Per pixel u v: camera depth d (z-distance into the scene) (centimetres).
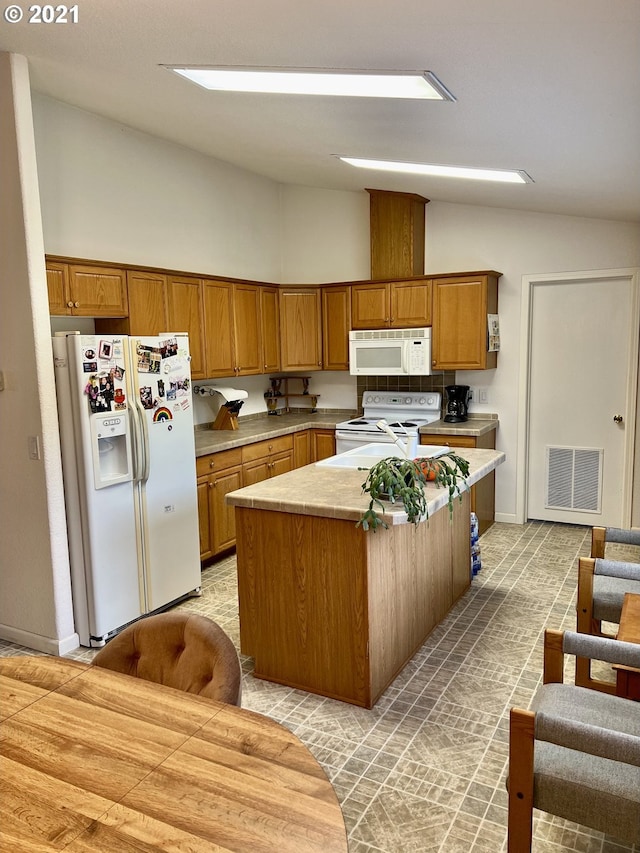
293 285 556
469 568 386
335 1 165
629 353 478
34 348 299
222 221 524
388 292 525
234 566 445
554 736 147
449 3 154
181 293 437
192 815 103
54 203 376
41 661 159
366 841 190
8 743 124
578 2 143
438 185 441
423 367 511
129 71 286
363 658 260
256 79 257
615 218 454
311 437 552
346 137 332
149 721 131
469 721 251
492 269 513
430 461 281
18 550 323
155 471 350
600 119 228
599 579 267
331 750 235
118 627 334
